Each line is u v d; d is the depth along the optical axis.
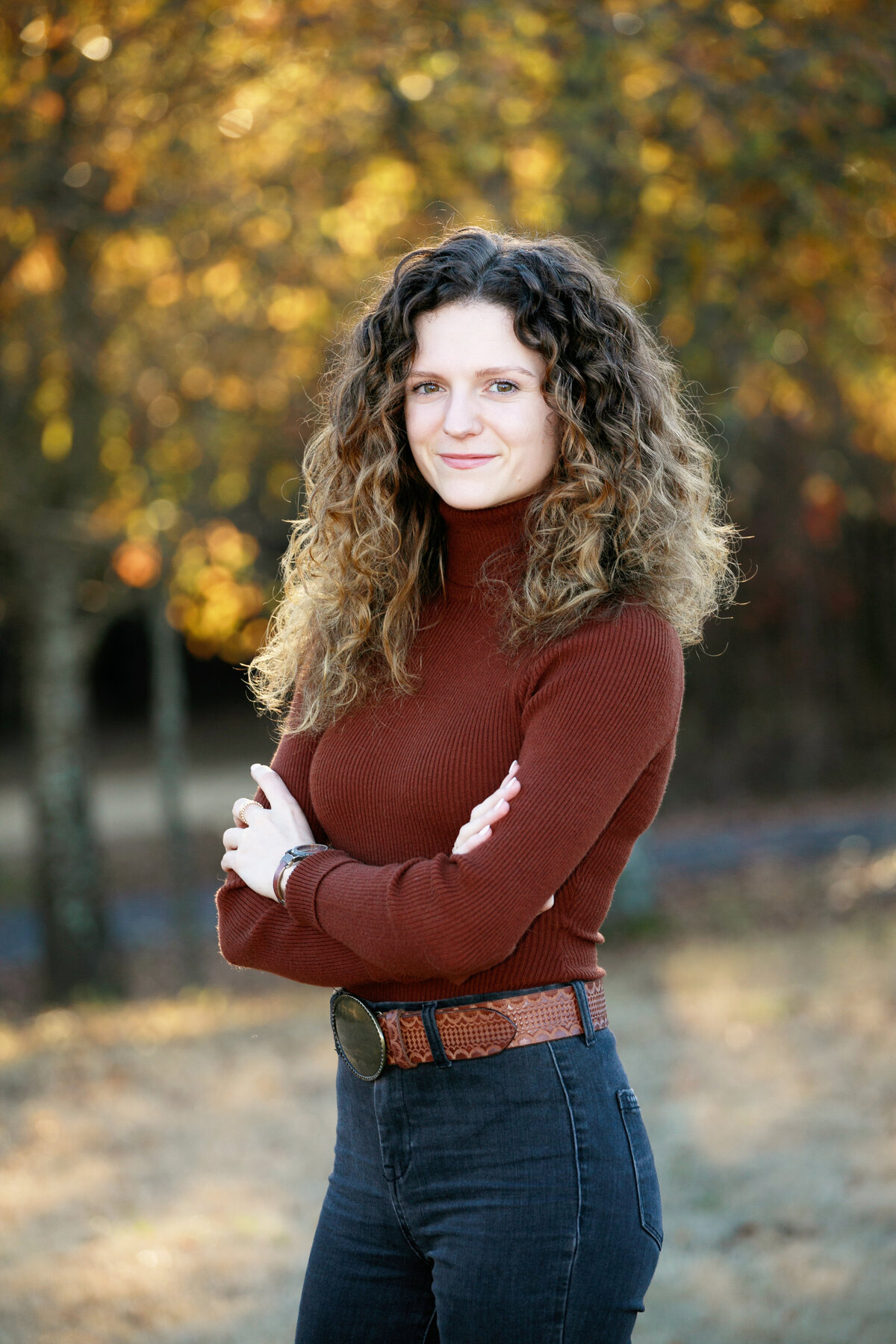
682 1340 3.93
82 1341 4.05
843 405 11.13
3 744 29.50
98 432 10.61
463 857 2.18
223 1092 6.71
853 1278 4.29
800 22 7.51
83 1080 7.11
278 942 2.46
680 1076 6.58
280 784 2.63
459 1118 2.24
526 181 8.90
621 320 2.49
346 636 2.56
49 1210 5.12
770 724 22.95
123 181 8.51
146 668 33.28
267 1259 4.64
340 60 7.85
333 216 9.01
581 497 2.35
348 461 2.60
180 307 9.96
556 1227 2.18
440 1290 2.23
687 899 14.93
